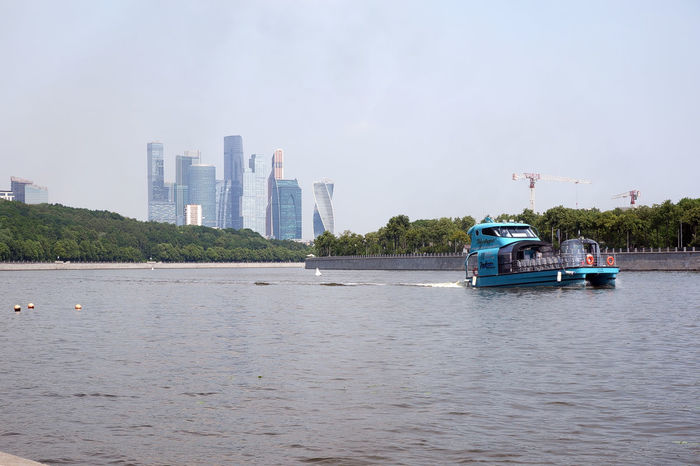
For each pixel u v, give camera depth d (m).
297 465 22.84
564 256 100.25
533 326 58.44
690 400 30.41
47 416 28.89
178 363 41.56
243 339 53.06
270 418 28.33
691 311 69.88
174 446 24.84
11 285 171.00
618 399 30.69
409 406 29.95
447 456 23.45
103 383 35.53
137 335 56.91
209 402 31.12
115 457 23.72
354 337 53.50
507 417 27.98
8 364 41.88
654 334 52.22
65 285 169.50
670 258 175.00
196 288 144.88
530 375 36.28
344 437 25.67
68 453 24.16
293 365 40.38
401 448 24.36
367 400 31.12
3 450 24.52
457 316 69.19
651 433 25.66
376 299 97.81
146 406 30.48
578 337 51.06
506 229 107.19
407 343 49.50
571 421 27.28
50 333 59.44
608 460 22.88
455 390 32.91
